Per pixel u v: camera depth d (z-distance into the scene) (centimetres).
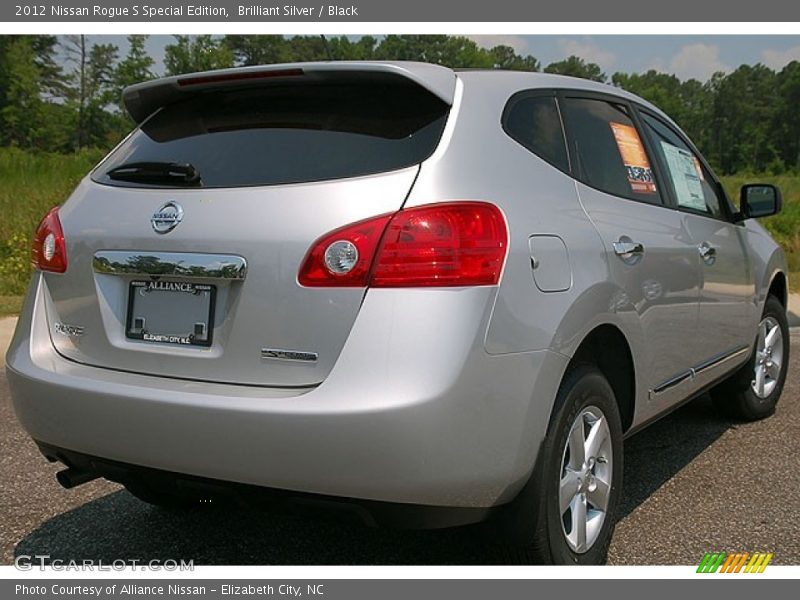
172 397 248
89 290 281
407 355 232
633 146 368
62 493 389
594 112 348
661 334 346
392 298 236
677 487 398
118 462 265
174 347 263
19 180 1517
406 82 270
